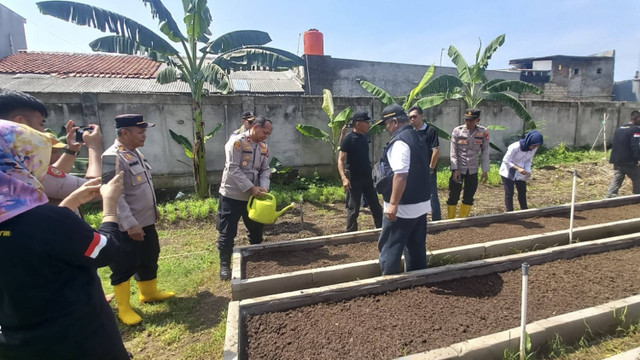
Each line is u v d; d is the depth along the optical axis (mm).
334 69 14891
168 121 8430
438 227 5227
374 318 2912
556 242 4672
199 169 8000
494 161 11930
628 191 8852
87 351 1607
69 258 1490
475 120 5637
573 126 13672
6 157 1373
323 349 2555
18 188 1394
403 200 3326
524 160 5816
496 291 3324
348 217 5246
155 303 3854
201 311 3699
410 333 2709
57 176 2541
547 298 3189
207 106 8648
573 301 3133
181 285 4230
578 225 5359
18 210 1374
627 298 2980
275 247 4496
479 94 11883
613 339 2756
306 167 9773
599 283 3438
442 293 3291
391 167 3248
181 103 8453
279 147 9477
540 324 2641
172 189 8578
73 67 12906
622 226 5066
